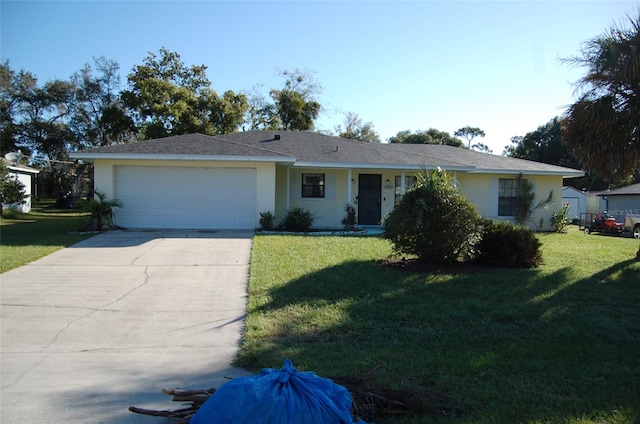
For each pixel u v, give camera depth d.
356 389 3.52
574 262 10.30
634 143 10.29
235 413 2.84
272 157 14.55
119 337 5.33
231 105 33.75
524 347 4.94
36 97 41.62
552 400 3.68
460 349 4.87
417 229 9.04
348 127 48.31
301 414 2.88
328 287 7.48
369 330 5.50
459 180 18.88
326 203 17.44
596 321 5.94
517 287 7.69
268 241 12.34
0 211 22.14
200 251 10.79
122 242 11.91
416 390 3.72
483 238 9.73
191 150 14.58
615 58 9.76
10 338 5.24
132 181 14.72
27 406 3.65
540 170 18.80
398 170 17.78
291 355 4.68
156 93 32.22
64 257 9.91
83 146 43.28
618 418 3.38
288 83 41.47
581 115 10.34
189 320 5.97
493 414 3.43
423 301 6.75
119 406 3.67
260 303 6.58
